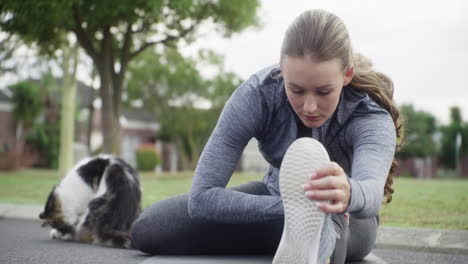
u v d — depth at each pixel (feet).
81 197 11.41
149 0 26.22
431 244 11.03
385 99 6.20
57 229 11.57
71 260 8.84
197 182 6.14
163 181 34.47
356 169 5.34
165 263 6.77
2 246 10.66
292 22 5.15
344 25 5.11
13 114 74.69
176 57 66.80
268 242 7.25
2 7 26.07
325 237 5.31
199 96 72.90
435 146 104.68
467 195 20.54
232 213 5.98
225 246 7.36
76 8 27.27
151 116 102.63
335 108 5.38
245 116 6.14
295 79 4.92
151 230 7.45
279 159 6.61
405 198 19.31
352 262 8.00
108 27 30.27
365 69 6.27
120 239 10.35
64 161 44.32
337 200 4.54
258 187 7.43
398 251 11.06
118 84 32.04
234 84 71.82
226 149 6.16
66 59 42.68
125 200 10.95
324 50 4.73
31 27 27.45
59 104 76.38
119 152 31.89
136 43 35.58
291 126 6.23
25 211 16.69
